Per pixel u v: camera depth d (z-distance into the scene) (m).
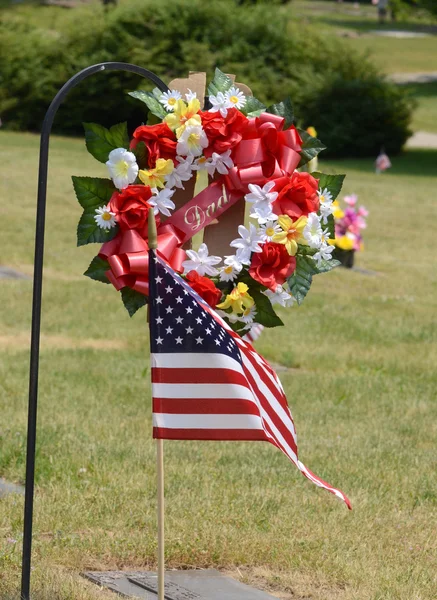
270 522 7.84
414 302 21.48
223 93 5.98
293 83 55.72
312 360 15.47
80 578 6.65
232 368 5.47
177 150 5.79
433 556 7.40
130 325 17.47
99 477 8.81
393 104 55.66
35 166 37.50
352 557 7.22
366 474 9.48
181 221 5.86
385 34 98.31
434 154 56.03
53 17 60.94
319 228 5.88
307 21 62.91
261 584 6.73
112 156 5.64
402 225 33.16
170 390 5.47
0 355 14.55
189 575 6.80
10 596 6.02
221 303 5.93
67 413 11.34
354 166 51.09
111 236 5.73
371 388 13.73
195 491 8.55
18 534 7.34
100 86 52.72
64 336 16.50
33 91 52.38
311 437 10.92
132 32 54.19
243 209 6.06
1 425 10.55
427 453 10.47
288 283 6.00
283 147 5.88
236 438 5.46
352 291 22.39
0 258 22.30
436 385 14.27
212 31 55.59
